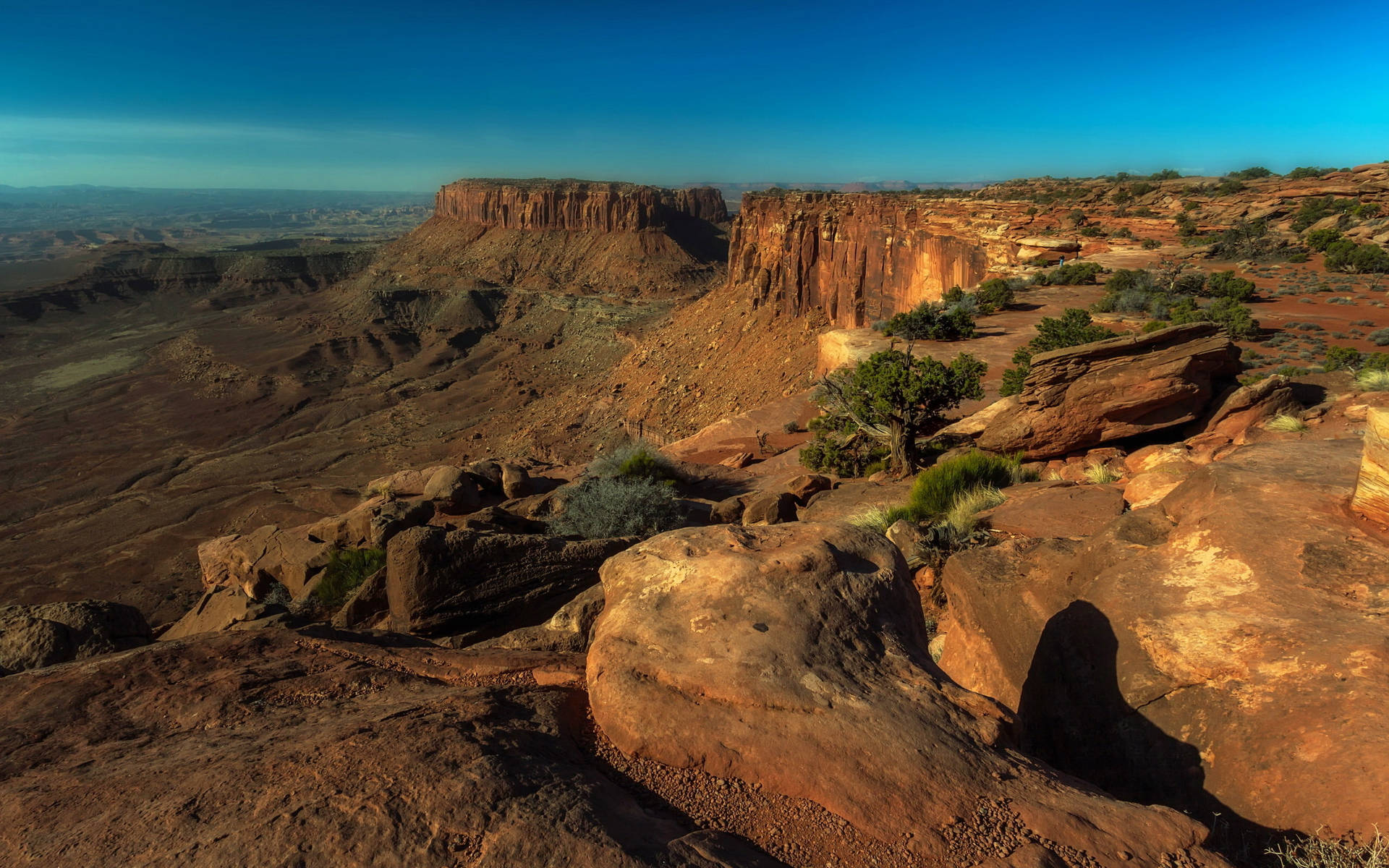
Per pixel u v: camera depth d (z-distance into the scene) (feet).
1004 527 31.99
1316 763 12.20
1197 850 9.78
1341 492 19.94
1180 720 14.89
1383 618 14.78
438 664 15.46
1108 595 18.40
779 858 9.38
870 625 14.16
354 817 8.74
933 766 10.79
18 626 25.86
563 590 34.27
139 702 13.34
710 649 13.02
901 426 60.44
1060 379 49.42
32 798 9.66
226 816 8.84
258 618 42.70
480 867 8.14
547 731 11.80
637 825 9.39
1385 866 9.85
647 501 55.01
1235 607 16.34
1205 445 42.45
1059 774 11.50
